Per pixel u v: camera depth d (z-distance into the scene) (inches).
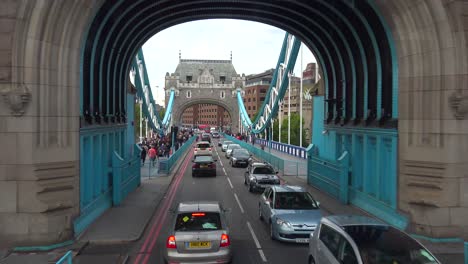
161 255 436.5
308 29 833.5
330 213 645.3
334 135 839.1
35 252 441.4
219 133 4717.0
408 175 515.2
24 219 449.4
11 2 441.1
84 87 553.9
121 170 729.6
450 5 478.6
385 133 577.3
